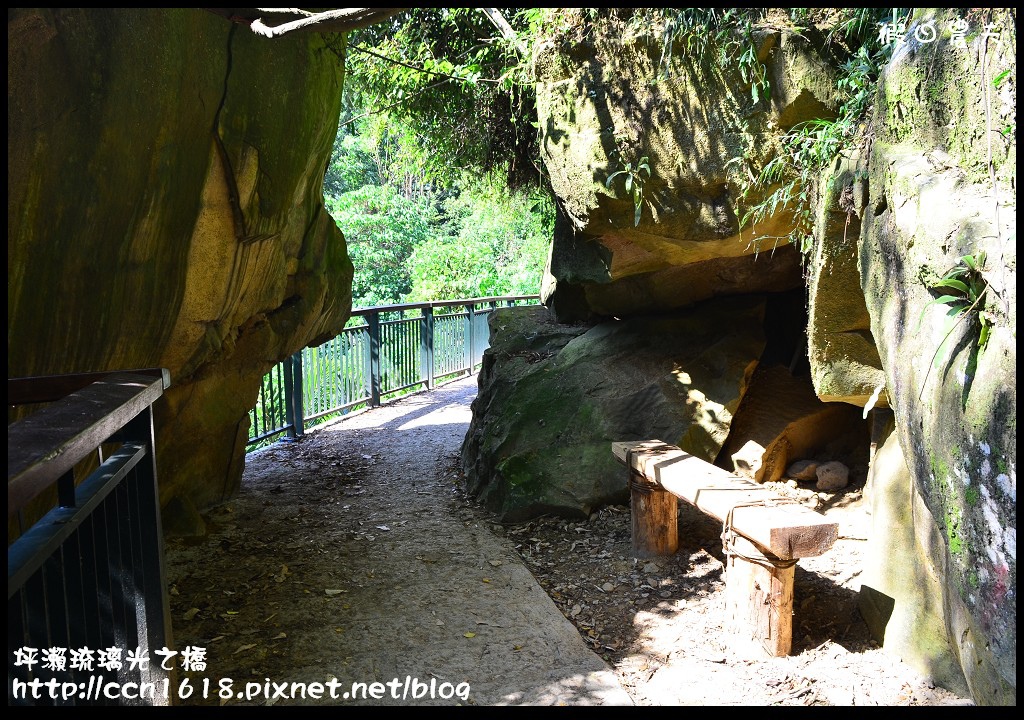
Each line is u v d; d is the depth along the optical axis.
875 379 3.75
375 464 7.00
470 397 9.98
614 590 4.26
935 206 2.19
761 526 3.35
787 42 3.73
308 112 4.66
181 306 4.12
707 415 5.39
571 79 4.55
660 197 4.43
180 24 3.56
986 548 1.87
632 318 6.41
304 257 5.66
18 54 2.75
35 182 2.87
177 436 5.01
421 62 7.16
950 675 3.12
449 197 18.62
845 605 3.86
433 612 3.96
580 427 5.64
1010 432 1.75
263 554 4.76
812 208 3.85
